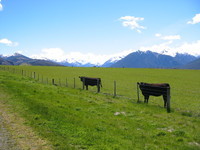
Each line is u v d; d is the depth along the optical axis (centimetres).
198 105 2312
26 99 1656
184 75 7194
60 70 8188
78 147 868
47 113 1309
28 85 2567
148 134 1133
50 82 4072
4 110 1327
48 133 980
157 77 6341
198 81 5434
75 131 1047
